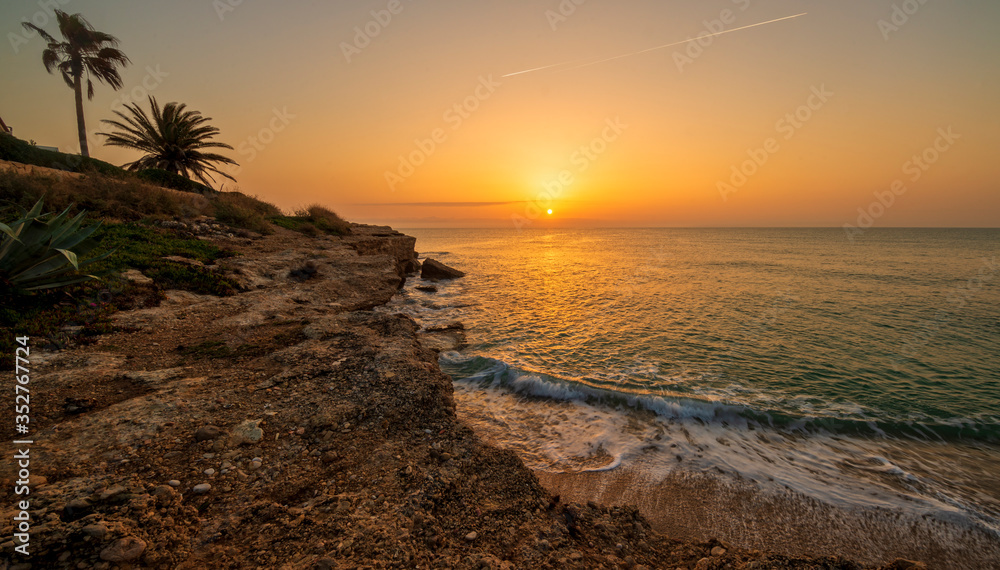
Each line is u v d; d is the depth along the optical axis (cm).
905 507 597
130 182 1847
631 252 6141
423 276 3234
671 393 998
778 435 820
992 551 520
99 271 955
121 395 513
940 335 1534
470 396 987
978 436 823
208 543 288
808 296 2325
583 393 983
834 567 358
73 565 237
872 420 875
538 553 330
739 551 400
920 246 6931
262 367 638
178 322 848
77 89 2703
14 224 748
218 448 411
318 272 1536
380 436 468
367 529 312
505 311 2002
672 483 652
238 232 1927
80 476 342
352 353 707
